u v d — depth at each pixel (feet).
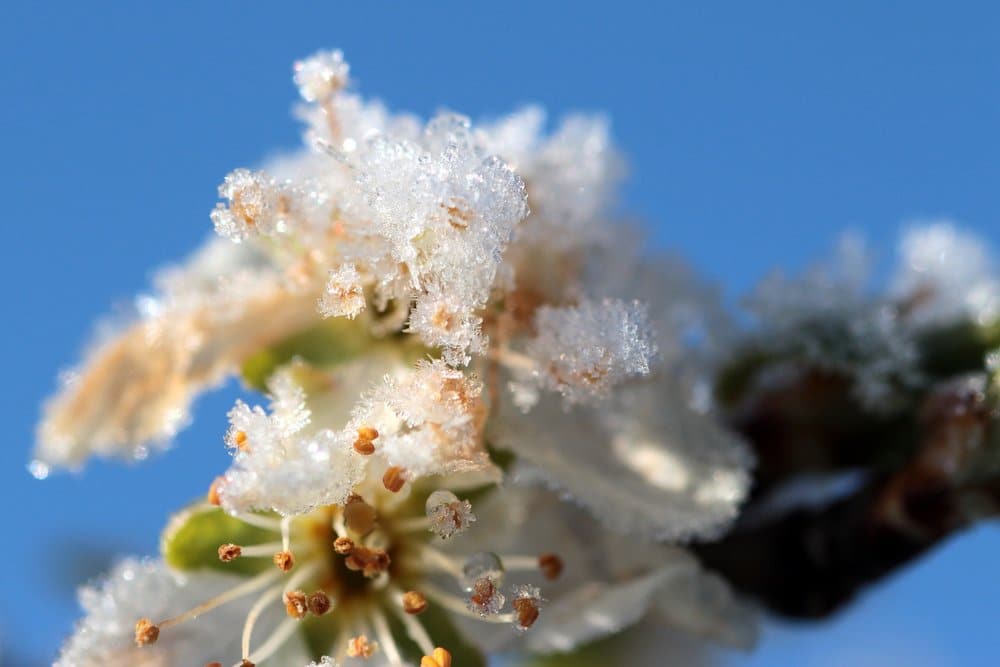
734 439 0.41
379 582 0.40
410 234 0.37
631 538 0.41
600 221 0.41
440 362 0.37
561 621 0.40
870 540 0.42
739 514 0.43
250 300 0.40
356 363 0.39
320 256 0.38
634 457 0.40
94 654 0.38
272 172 0.40
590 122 0.41
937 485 0.42
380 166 0.37
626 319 0.38
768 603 0.43
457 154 0.37
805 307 0.43
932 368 0.43
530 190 0.40
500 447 0.39
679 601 0.41
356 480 0.37
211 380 0.40
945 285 0.43
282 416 0.37
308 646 0.39
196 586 0.39
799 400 0.43
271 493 0.37
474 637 0.40
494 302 0.39
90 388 0.40
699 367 0.43
